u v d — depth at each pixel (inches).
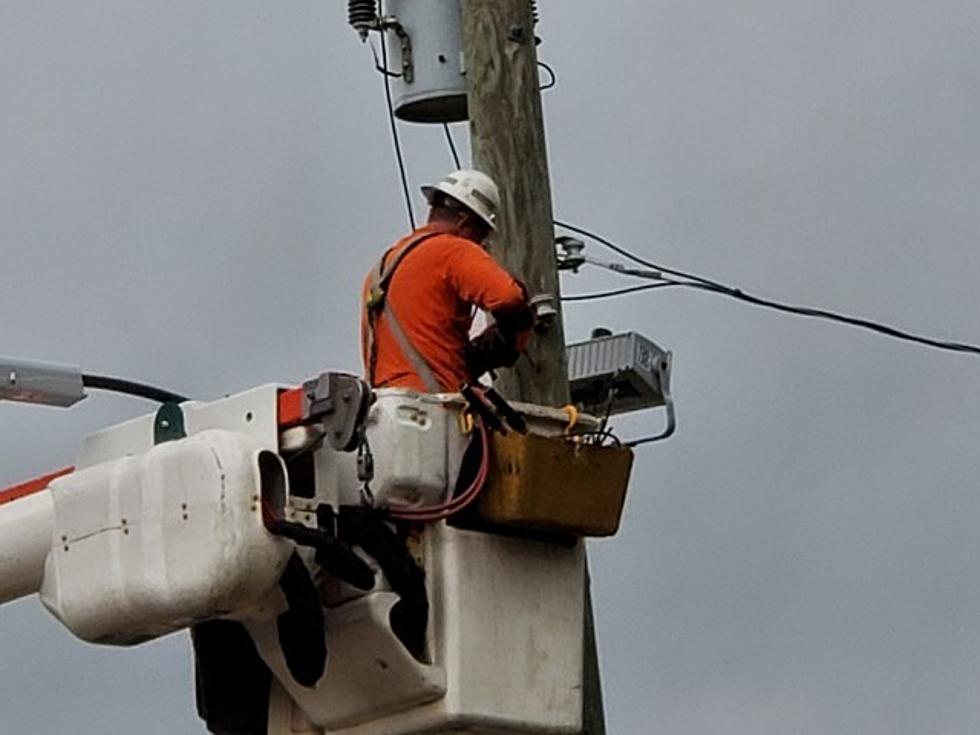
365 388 628.4
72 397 788.6
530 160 803.4
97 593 636.1
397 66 890.7
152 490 625.9
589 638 780.0
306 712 646.5
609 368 852.0
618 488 644.1
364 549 628.4
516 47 812.0
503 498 629.6
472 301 660.1
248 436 636.7
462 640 627.8
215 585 612.7
